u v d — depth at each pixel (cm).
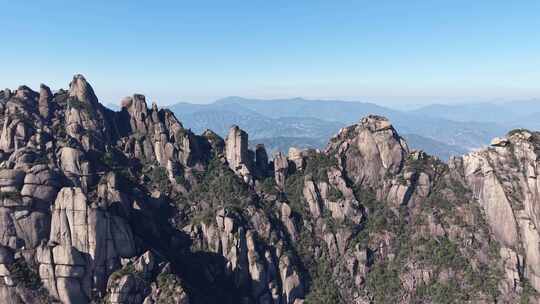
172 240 13900
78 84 15875
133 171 15275
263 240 14788
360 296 14625
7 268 10450
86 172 13050
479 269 13675
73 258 10662
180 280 11500
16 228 10875
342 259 15400
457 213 15000
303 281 14625
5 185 11131
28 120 14288
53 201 11412
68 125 14900
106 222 11212
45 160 12575
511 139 14875
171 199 15262
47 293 10581
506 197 13875
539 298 12631
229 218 14188
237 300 13362
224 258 13962
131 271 11069
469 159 15538
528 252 13200
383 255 15338
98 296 10900
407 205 16050
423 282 14200
